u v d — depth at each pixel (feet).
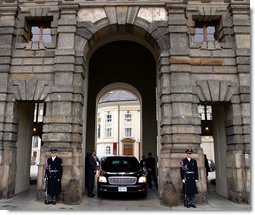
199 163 40.75
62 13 46.68
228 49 45.88
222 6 47.88
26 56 46.34
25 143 51.31
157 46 47.03
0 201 40.65
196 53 45.50
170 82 44.16
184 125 42.16
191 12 47.67
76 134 43.01
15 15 47.67
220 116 49.44
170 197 38.14
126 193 47.47
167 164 41.04
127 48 68.74
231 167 42.63
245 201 40.11
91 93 70.90
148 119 70.38
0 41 46.60
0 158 42.68
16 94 44.75
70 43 45.50
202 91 44.01
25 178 51.88
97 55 70.64
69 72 44.34
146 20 46.85
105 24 46.73
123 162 49.01
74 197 39.04
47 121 42.96
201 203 39.40
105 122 179.52
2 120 43.78
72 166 41.16
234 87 44.29
